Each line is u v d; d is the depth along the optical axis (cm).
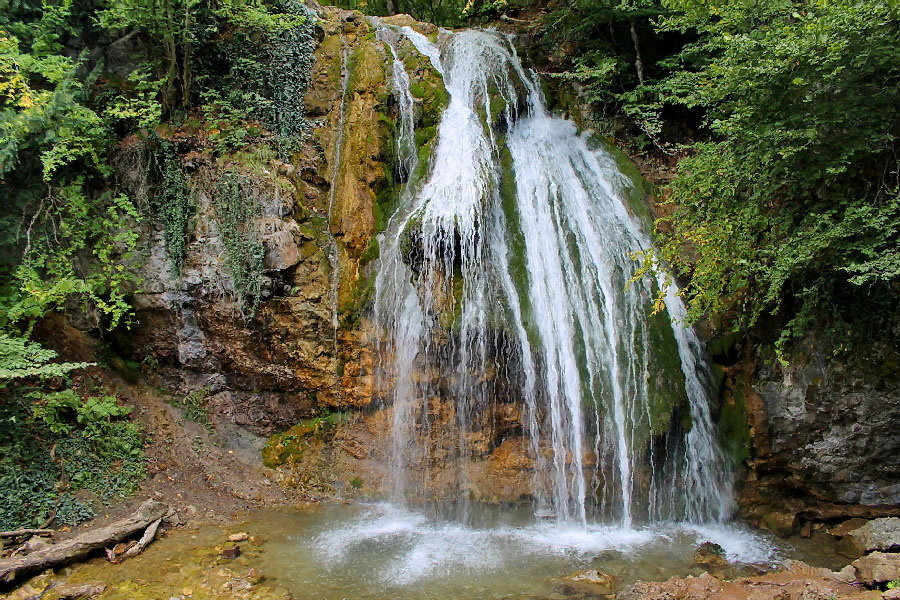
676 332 912
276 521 789
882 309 772
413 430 870
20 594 589
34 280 838
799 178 727
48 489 738
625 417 834
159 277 915
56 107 843
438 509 838
